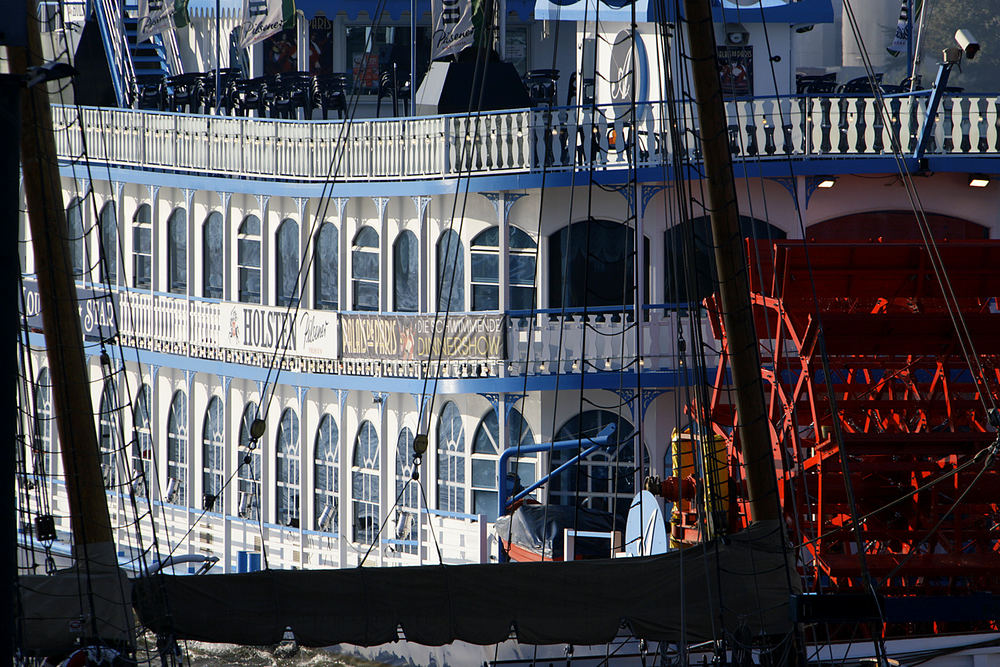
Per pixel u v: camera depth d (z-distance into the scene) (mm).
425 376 85250
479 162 92062
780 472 78125
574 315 91750
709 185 55062
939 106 87062
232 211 105875
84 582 50469
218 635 49969
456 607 50562
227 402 105625
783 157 88625
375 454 98312
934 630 80062
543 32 129250
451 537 93250
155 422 111750
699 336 55344
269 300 103375
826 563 74188
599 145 90500
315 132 98625
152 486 112375
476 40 103375
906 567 73562
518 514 85688
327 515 101062
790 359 85938
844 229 89938
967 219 89312
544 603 50812
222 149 104188
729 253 55125
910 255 79062
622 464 91438
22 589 48281
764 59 100812
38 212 53344
